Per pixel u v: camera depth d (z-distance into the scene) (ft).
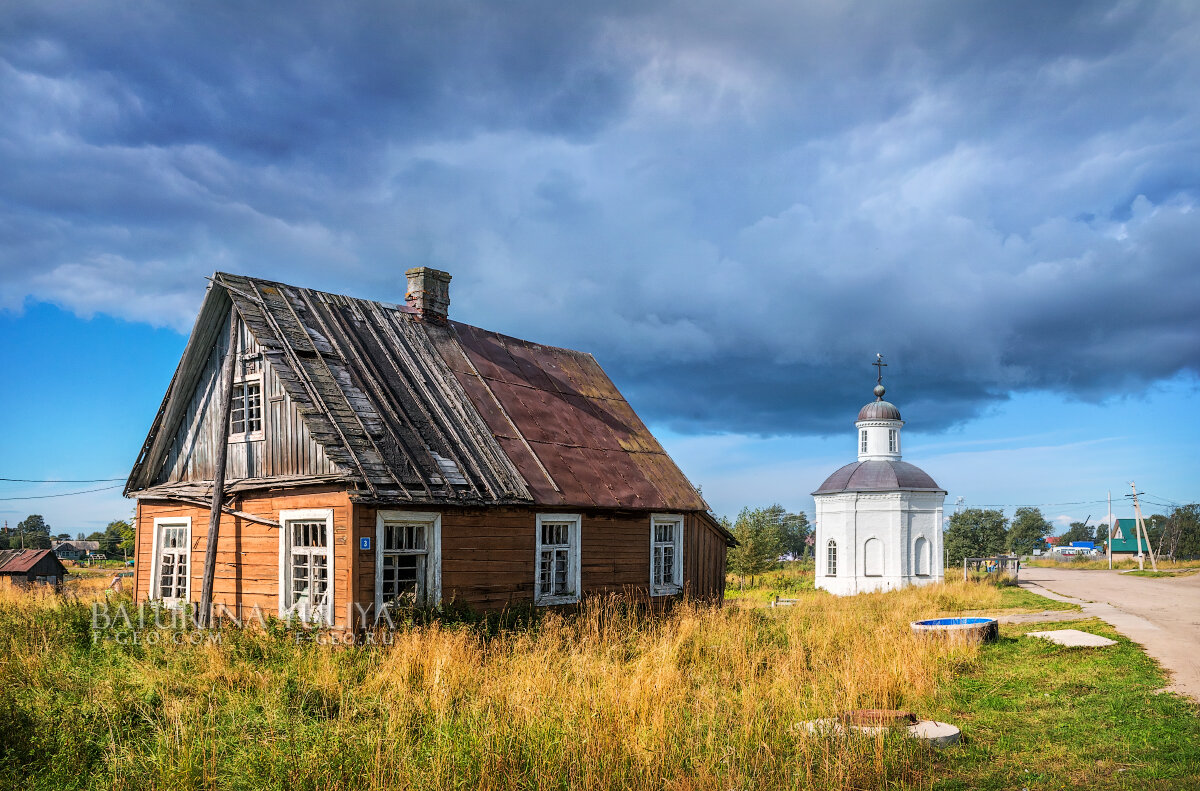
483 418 61.31
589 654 40.57
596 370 81.20
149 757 26.58
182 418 62.34
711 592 75.36
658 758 26.30
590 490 62.34
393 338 62.13
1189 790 24.44
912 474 142.72
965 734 31.37
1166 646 49.57
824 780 25.00
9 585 103.55
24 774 26.37
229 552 54.13
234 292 54.49
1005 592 114.01
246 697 32.94
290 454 51.47
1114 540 356.79
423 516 49.60
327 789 24.00
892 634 51.62
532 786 24.64
